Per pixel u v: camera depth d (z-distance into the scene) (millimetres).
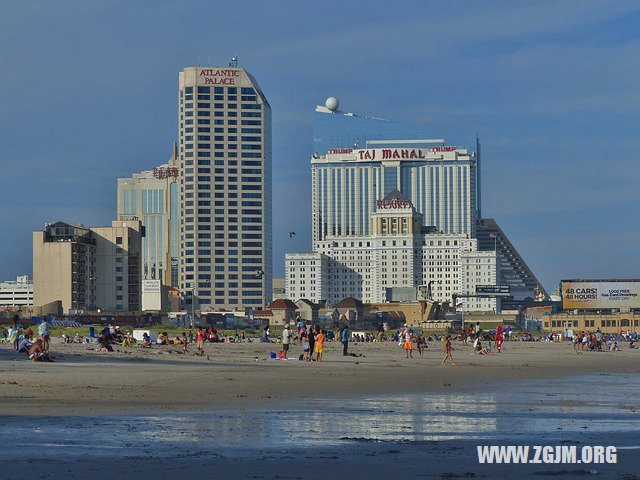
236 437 58938
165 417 69062
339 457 52031
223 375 122750
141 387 97875
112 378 110938
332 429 63906
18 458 49906
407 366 164500
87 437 57656
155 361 161875
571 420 72375
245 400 85125
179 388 97625
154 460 50031
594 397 97125
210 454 52281
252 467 48469
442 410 79438
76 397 84062
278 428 63656
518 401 90438
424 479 46312
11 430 60250
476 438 60625
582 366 185625
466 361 197875
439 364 177625
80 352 185125
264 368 145375
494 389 108125
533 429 66000
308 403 83500
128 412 72125
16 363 136000
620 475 48031
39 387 94000
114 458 50344
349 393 96938
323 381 115250
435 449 55469
